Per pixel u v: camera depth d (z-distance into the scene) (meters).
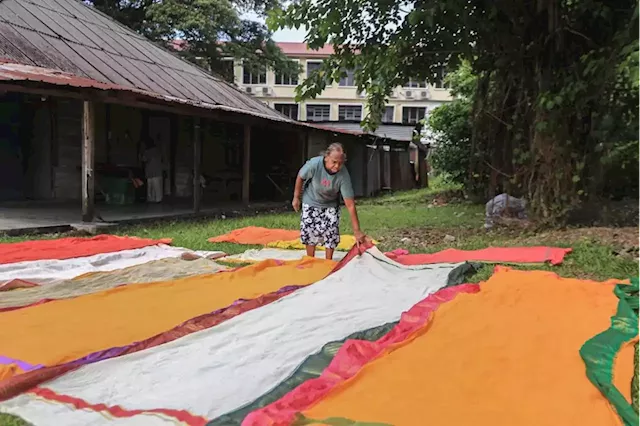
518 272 5.51
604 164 9.80
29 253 6.70
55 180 14.65
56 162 14.60
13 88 8.57
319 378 2.92
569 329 3.73
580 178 9.45
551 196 9.40
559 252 6.78
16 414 2.62
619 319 3.94
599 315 4.04
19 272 5.75
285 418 2.39
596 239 7.71
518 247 7.51
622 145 10.23
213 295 4.80
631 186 12.29
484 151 12.20
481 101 11.91
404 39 9.91
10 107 14.14
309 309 4.33
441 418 2.46
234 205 15.16
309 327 3.87
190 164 17.25
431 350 3.32
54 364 3.19
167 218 11.35
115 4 25.09
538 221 9.53
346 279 5.36
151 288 5.00
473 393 2.74
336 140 20.02
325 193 6.21
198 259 6.60
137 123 15.93
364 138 20.22
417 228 10.34
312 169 6.12
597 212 9.98
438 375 2.95
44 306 4.37
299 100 10.73
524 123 10.36
